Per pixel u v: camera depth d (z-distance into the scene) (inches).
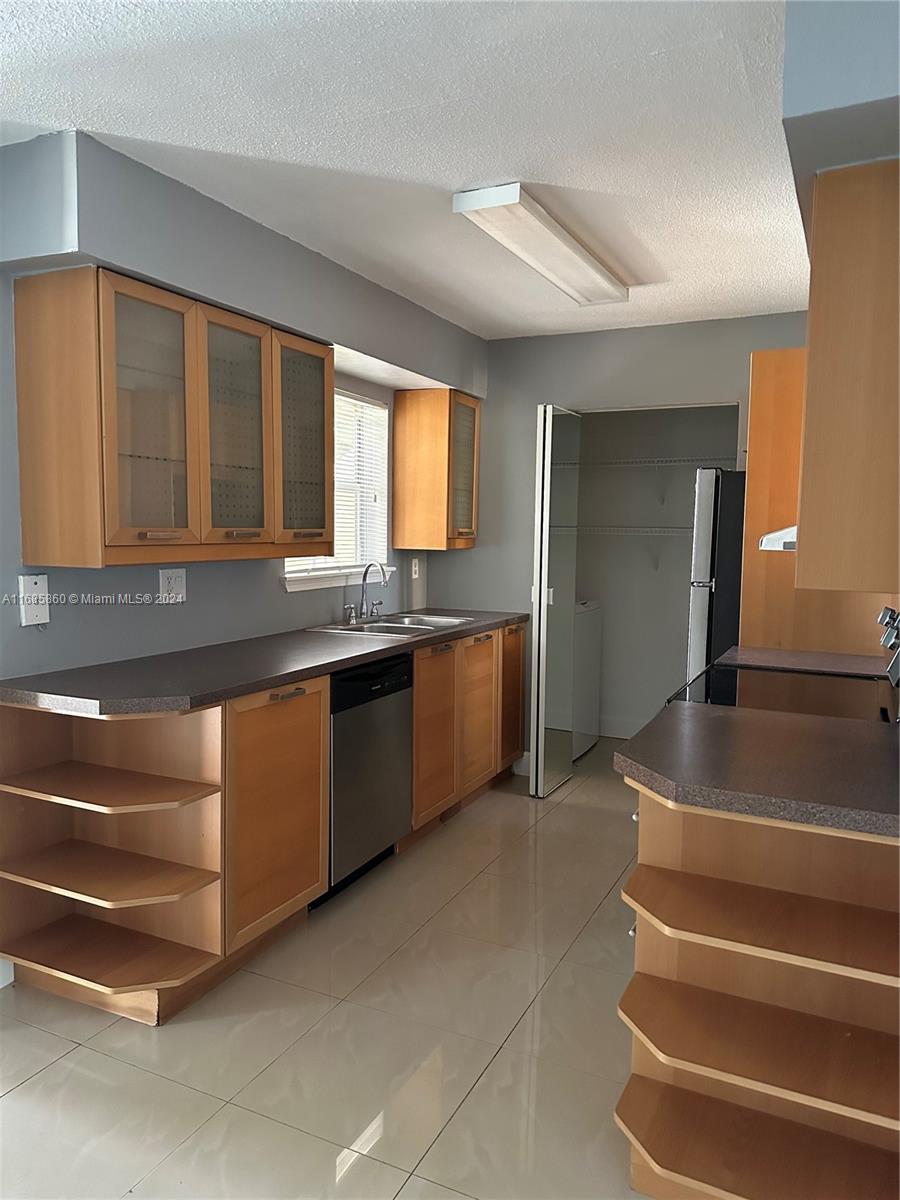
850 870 69.6
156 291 102.5
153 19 70.4
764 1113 71.2
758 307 162.4
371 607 175.3
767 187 105.4
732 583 154.0
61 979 102.0
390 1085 86.0
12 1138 78.0
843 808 59.9
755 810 62.6
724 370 172.1
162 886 96.3
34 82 80.7
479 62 77.2
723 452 211.2
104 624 113.7
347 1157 76.2
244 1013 98.3
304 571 156.3
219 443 113.8
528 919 121.9
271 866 109.2
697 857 74.7
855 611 132.9
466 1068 88.8
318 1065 89.0
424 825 155.2
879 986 68.5
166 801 94.0
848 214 68.4
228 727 99.9
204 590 131.1
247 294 115.8
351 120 88.6
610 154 96.5
